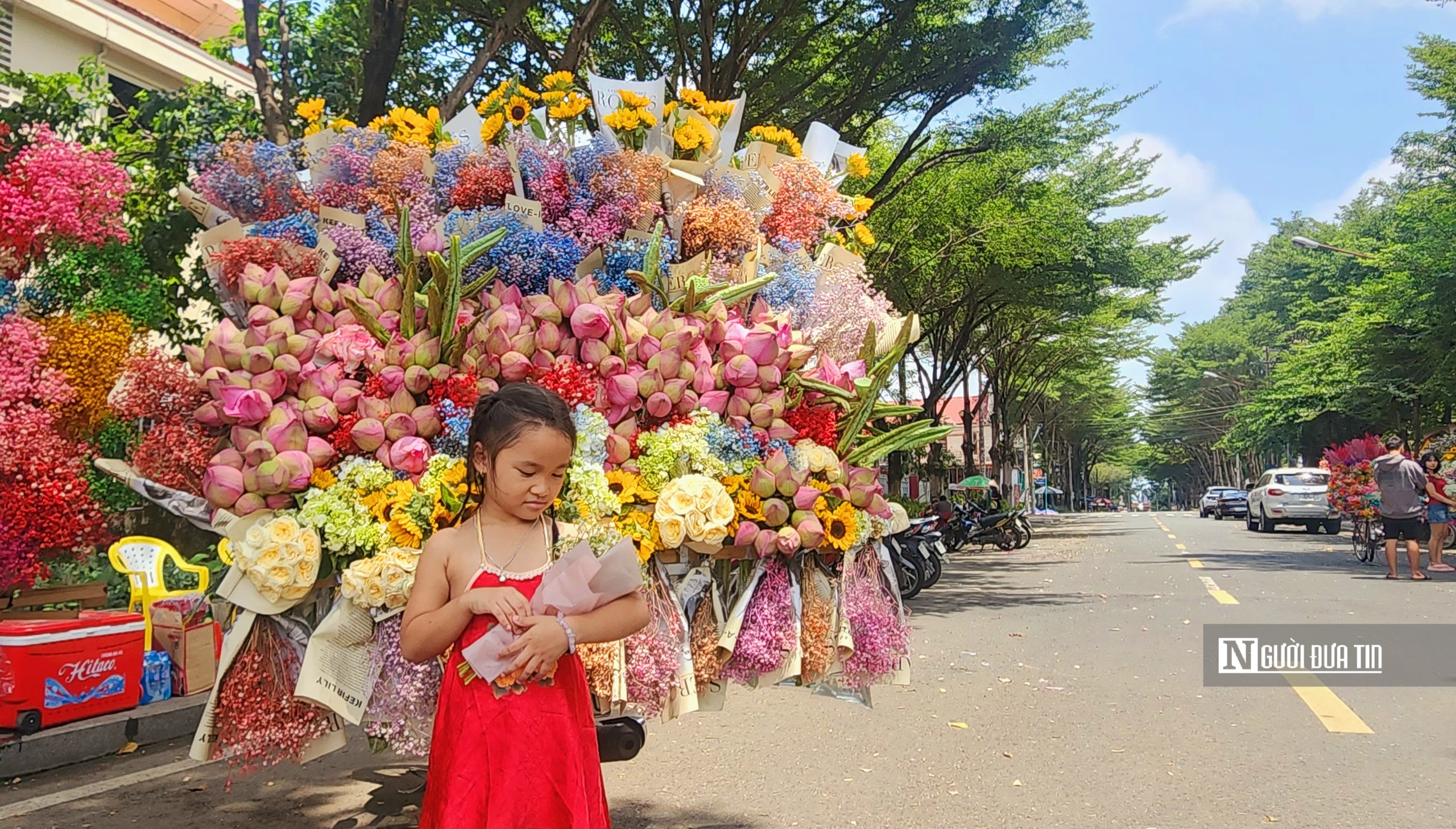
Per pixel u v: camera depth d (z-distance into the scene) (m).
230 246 3.17
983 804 4.39
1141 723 5.84
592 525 2.81
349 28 9.28
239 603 2.68
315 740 2.84
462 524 2.39
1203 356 59.56
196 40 14.24
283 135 7.33
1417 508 13.19
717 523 2.97
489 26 10.45
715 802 4.45
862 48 12.94
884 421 4.00
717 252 3.75
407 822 4.15
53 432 3.71
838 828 4.09
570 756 2.26
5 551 3.65
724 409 3.32
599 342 3.17
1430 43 22.00
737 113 4.06
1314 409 29.19
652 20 12.36
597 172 3.61
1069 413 62.69
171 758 5.32
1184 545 22.89
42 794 4.64
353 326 3.07
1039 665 7.73
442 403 2.96
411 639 2.23
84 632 5.33
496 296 3.24
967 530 21.12
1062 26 13.71
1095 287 22.72
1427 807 4.29
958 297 23.12
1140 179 21.14
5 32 10.64
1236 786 4.60
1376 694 6.54
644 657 2.95
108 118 7.27
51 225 3.88
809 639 3.27
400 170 3.53
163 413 3.08
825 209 4.09
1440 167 28.62
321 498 2.78
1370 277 27.97
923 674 7.38
